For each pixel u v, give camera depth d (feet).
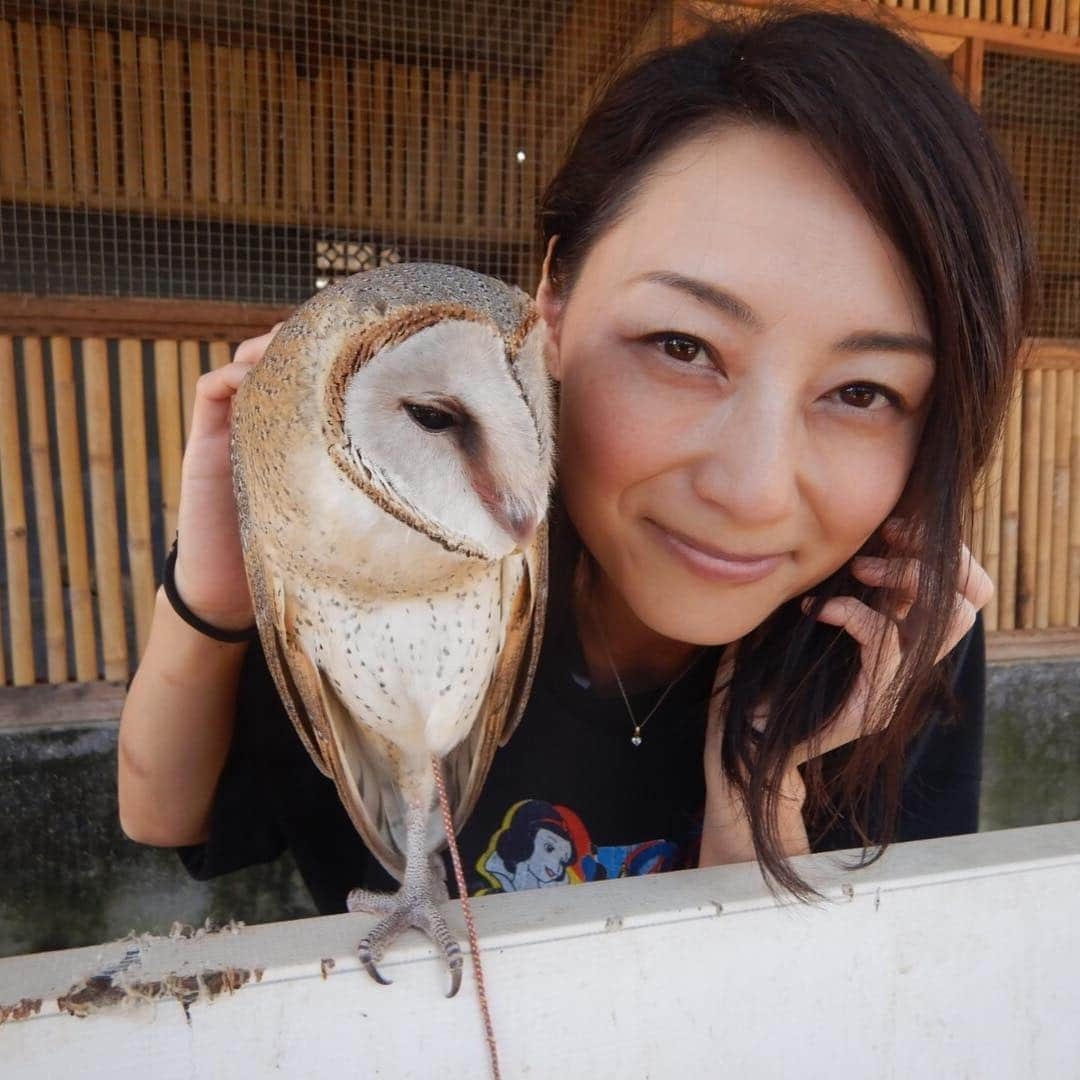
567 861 1.53
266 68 3.32
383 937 0.96
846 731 1.40
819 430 1.16
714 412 1.14
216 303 3.30
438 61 3.43
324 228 3.45
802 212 1.06
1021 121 3.81
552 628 1.51
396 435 1.15
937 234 1.06
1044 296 3.90
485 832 1.54
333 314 1.14
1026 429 3.95
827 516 1.19
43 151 3.15
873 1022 1.06
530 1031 0.96
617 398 1.17
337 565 1.19
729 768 1.39
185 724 1.49
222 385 1.33
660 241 1.12
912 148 1.04
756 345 1.10
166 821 1.56
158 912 3.38
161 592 1.45
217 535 1.38
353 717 1.37
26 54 3.10
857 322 1.08
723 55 1.16
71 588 3.26
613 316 1.17
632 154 1.21
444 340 1.15
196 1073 0.89
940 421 1.17
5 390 3.13
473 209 3.56
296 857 1.75
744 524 1.14
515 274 3.58
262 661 1.54
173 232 3.32
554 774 1.55
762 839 1.11
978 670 1.69
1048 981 1.12
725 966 1.01
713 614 1.24
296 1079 0.91
